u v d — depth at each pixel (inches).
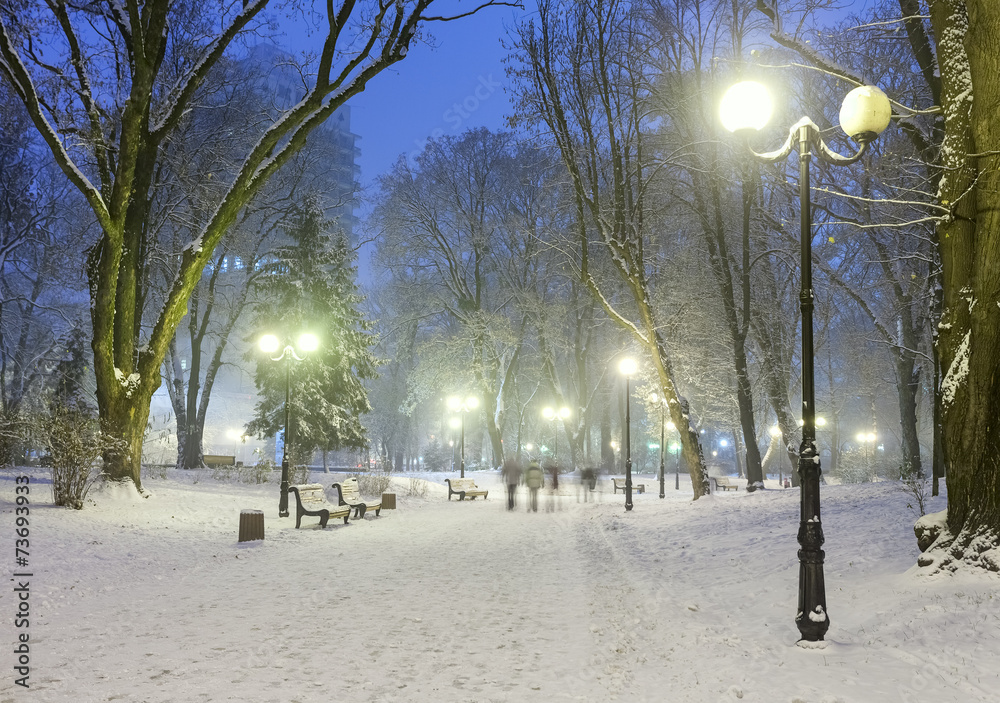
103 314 738.2
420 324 2303.2
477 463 2380.7
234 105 1263.5
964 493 354.0
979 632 274.8
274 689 231.9
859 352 1968.5
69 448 645.3
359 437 1448.1
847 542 479.2
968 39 355.3
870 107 312.3
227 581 438.0
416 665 264.4
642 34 1070.4
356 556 549.3
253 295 1590.8
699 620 344.8
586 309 1993.1
